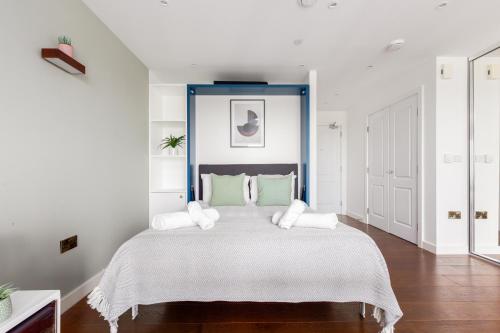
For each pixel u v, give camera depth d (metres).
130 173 2.85
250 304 1.86
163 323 1.63
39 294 1.01
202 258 1.50
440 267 2.56
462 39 2.57
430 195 3.09
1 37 1.33
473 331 1.53
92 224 2.12
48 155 1.64
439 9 2.06
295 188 3.74
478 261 2.73
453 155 2.97
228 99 3.96
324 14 2.14
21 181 1.44
